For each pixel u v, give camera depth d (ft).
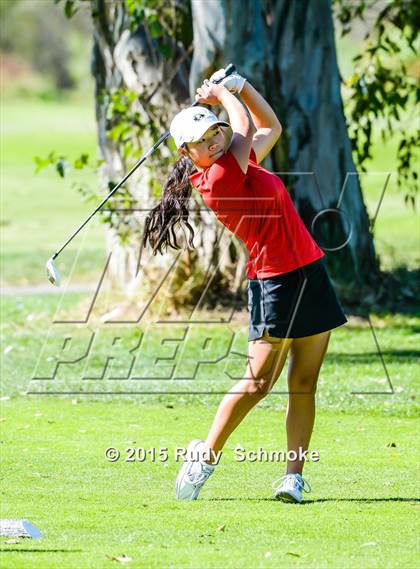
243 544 56.90
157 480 71.00
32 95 654.12
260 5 132.67
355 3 159.74
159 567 52.85
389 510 63.57
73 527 60.03
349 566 53.06
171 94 141.59
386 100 148.77
